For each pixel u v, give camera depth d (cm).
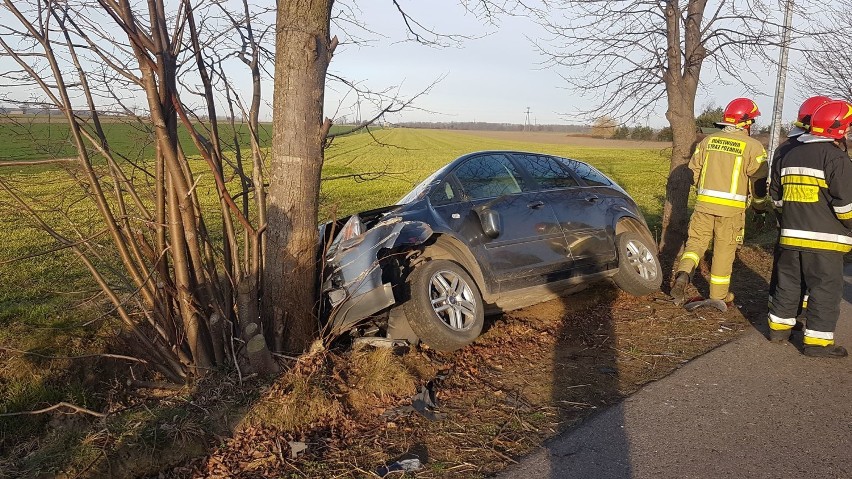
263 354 424
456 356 515
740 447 361
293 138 425
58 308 630
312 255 449
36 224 459
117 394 466
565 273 602
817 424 386
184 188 417
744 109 627
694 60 798
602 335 570
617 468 343
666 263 820
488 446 373
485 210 563
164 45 402
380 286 469
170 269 463
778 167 525
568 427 394
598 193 673
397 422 405
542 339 562
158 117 398
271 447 368
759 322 593
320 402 400
